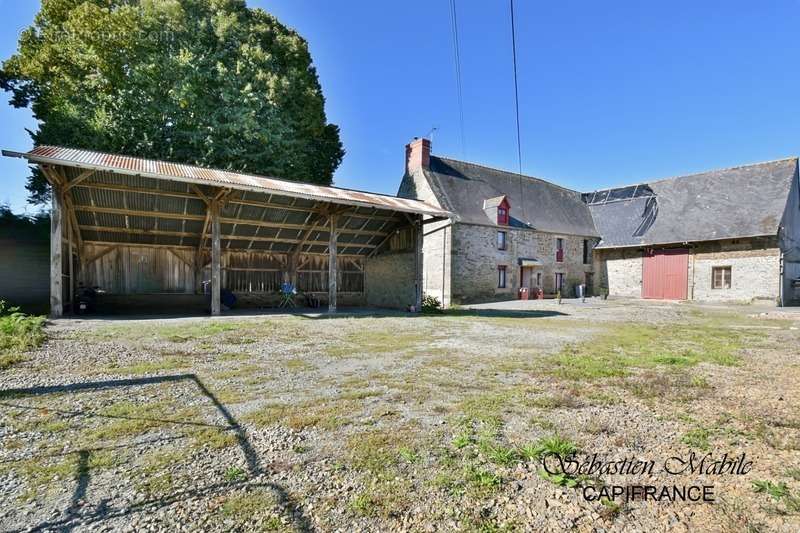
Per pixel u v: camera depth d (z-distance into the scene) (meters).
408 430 3.15
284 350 6.45
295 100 19.59
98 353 5.73
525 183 26.56
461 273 20.19
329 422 3.30
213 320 9.84
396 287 15.50
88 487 2.26
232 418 3.37
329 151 23.91
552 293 24.14
